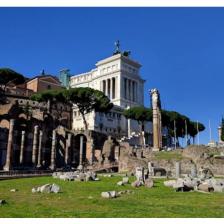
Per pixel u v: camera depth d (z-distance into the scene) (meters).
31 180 41.12
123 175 54.16
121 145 95.50
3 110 83.19
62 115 117.06
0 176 46.47
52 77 136.38
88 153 92.00
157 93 94.56
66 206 17.78
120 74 169.75
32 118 87.12
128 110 127.69
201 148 77.12
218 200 21.33
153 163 70.00
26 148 84.19
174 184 30.41
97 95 104.75
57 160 89.06
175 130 123.69
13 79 109.94
